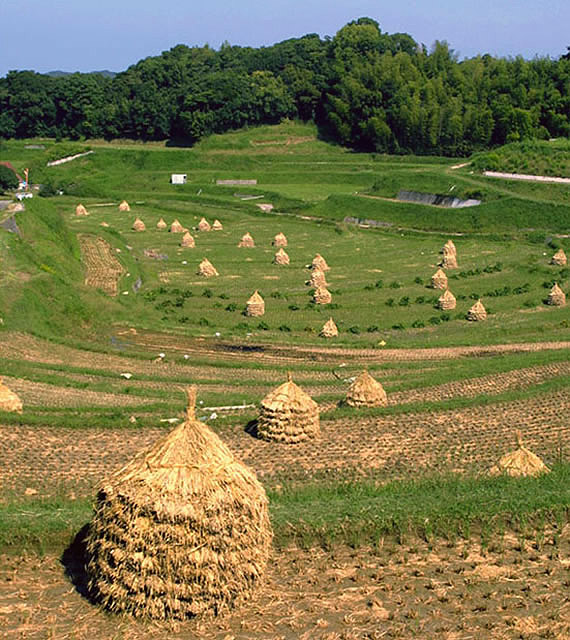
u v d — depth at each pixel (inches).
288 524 1448.1
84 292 3722.9
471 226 6269.7
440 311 3909.9
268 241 5876.0
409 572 1354.6
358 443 2110.0
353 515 1478.8
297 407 2098.9
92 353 3048.7
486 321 3754.9
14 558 1363.2
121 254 5019.7
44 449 2009.1
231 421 2236.7
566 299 4143.7
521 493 1594.5
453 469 1927.9
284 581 1307.8
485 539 1454.2
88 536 1245.1
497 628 1192.2
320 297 4005.9
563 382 2586.1
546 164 7298.2
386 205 6894.7
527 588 1307.8
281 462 1975.9
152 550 1160.8
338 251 5462.6
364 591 1283.2
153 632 1155.9
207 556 1168.2
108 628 1161.4
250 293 4222.4
